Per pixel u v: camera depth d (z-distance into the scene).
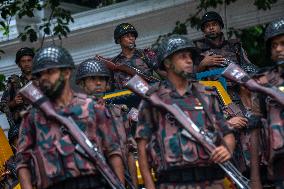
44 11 25.47
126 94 13.93
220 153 9.17
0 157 16.83
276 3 22.12
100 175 9.38
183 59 9.68
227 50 15.82
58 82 9.41
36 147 9.48
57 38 25.08
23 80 17.52
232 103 12.87
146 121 9.77
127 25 16.03
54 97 9.48
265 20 22.39
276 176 9.84
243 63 15.72
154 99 9.58
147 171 9.88
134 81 9.70
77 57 25.17
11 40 24.92
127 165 12.09
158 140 9.62
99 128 9.54
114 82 15.30
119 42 16.03
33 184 9.67
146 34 23.92
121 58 15.96
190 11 23.05
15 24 24.89
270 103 9.84
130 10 23.86
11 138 16.06
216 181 9.50
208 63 15.03
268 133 9.88
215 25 15.82
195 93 9.67
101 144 9.56
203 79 14.41
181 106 9.53
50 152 9.32
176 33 22.00
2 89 21.55
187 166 9.41
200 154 9.35
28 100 9.43
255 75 9.98
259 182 10.62
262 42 24.05
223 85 13.43
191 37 23.11
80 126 9.37
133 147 12.45
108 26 24.33
